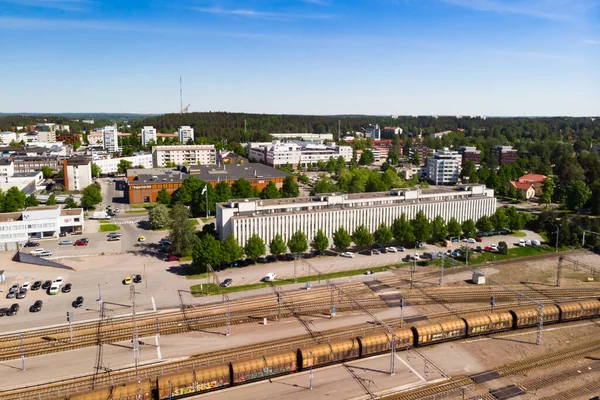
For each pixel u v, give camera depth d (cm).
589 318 13325
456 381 9981
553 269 17450
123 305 13500
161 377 9256
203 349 11144
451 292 14975
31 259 16825
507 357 11088
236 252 16275
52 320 12512
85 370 10219
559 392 9656
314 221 18962
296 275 16075
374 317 12850
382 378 10062
